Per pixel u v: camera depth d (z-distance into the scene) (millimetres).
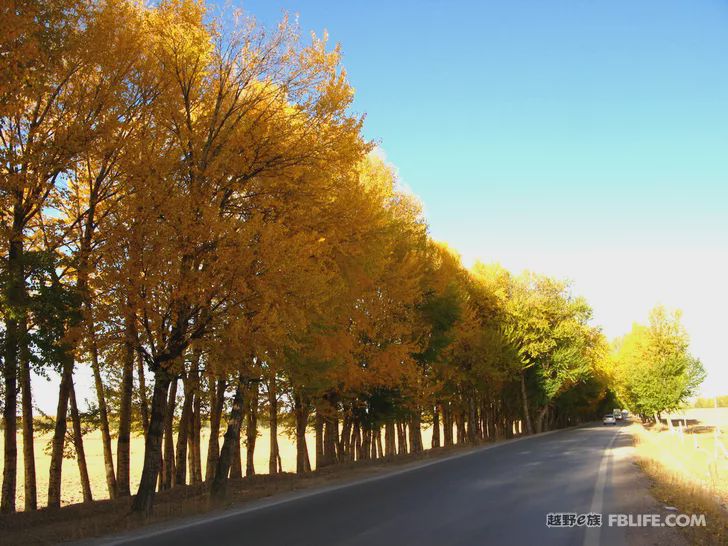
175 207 10531
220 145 12438
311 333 15852
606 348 64375
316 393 19125
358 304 20406
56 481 13891
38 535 9164
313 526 8586
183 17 12078
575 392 63594
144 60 11898
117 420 19531
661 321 47688
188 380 13680
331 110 12953
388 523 8570
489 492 11695
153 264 10359
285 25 13109
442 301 26406
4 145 11133
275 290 10961
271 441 21422
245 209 12734
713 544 6766
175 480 17875
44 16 10422
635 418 94688
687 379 46031
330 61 13180
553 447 25844
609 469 15570
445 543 7109
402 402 24562
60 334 10844
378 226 15297
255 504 11672
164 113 11969
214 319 11055
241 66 13000
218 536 8188
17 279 10352
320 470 19797
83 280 11320
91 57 11219
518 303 47312
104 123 11242
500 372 38938
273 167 12828
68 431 16906
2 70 9367
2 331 10602
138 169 10812
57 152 10992
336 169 13539
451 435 40969
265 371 12805
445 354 31922
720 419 76062
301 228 12797
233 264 10586
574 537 7332
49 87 10680
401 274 21406
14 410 11906
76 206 13656
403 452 33562
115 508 12812
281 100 13125
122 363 13734
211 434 19062
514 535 7504
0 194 10516
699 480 13992
